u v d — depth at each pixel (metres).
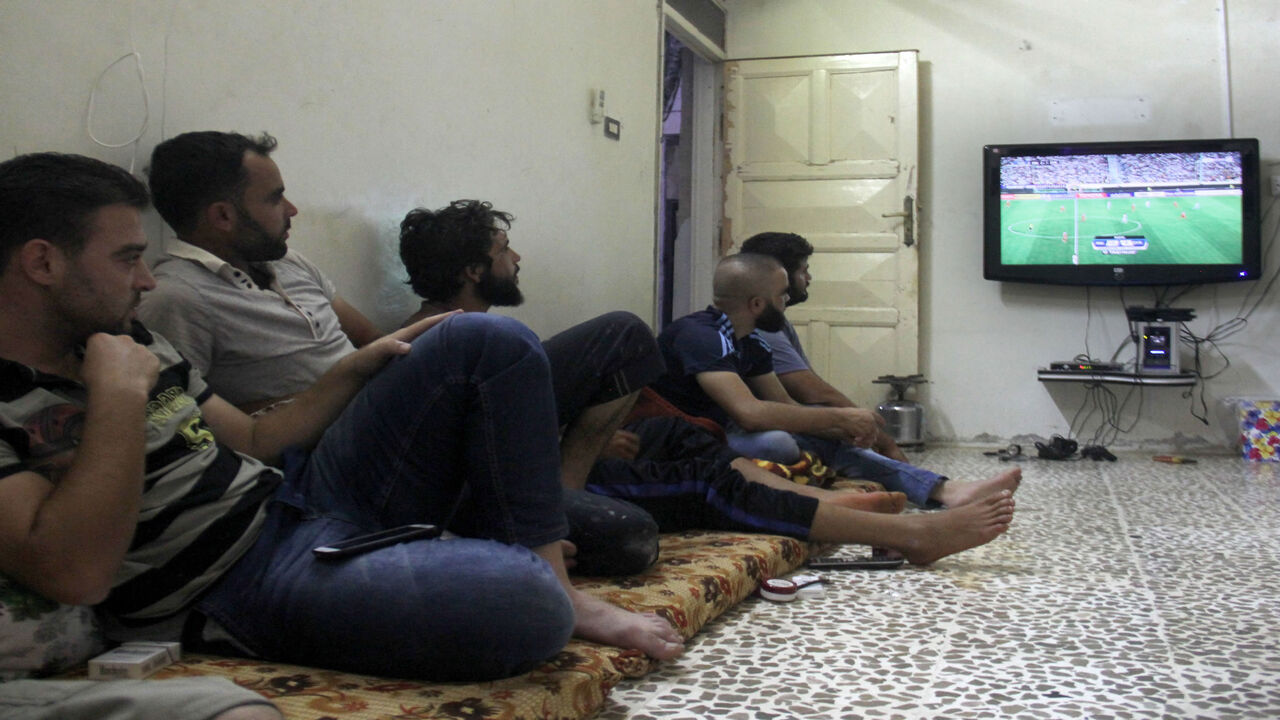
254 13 1.83
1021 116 4.96
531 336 1.24
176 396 1.17
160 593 1.12
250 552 1.17
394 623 1.06
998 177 4.84
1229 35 4.71
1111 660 1.47
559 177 3.20
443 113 2.50
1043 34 4.93
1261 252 4.63
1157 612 1.74
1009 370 4.99
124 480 0.93
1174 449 4.77
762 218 5.18
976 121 5.02
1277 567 2.10
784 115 5.14
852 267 5.05
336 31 2.07
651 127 4.09
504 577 1.06
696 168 5.32
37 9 1.40
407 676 1.11
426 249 2.20
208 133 1.57
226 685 0.76
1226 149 4.57
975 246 5.03
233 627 1.12
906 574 2.03
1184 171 4.62
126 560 1.09
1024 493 3.30
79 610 1.08
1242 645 1.54
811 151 5.10
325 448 1.27
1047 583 1.95
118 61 1.54
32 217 1.00
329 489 1.23
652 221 4.12
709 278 5.32
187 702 0.73
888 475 2.61
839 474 2.71
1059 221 4.77
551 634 1.09
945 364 5.08
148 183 1.59
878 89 5.00
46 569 0.89
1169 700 1.30
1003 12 4.98
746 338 2.71
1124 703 1.29
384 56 2.24
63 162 1.03
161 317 1.51
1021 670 1.42
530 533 1.23
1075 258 4.75
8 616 0.99
